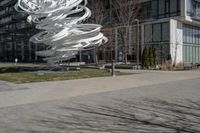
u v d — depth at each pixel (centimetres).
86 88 1580
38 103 1129
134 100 1173
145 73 2725
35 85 1719
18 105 1088
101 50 4828
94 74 2477
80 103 1118
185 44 4356
